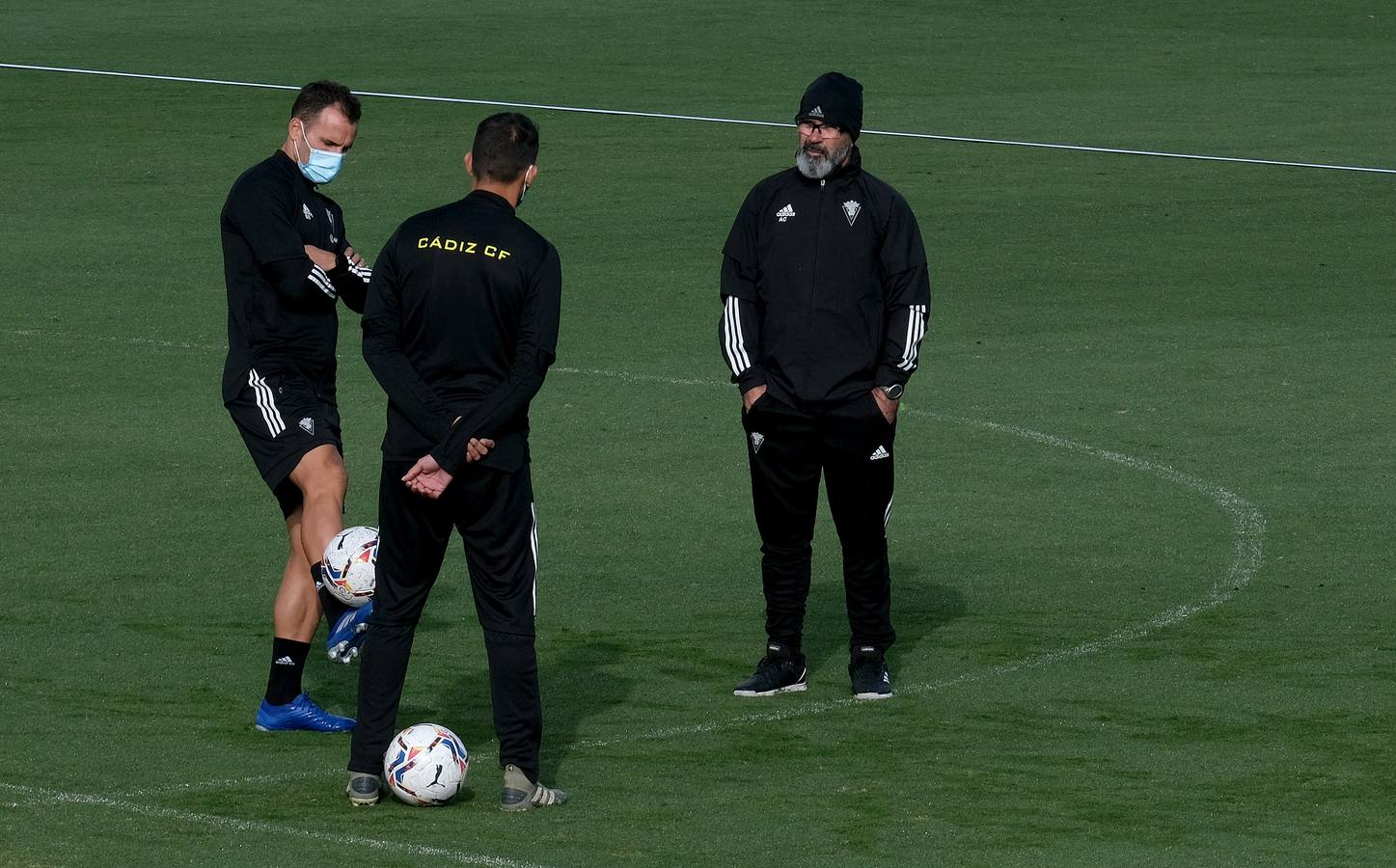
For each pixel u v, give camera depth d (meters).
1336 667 27.94
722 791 22.89
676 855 20.62
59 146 79.19
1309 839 21.28
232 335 26.11
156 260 59.84
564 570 32.91
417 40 112.19
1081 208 69.31
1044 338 51.16
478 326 22.03
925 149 80.12
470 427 21.55
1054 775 23.47
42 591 31.16
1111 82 99.06
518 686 22.08
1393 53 109.38
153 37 111.94
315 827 21.42
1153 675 27.69
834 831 21.44
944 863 20.50
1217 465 39.50
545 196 70.56
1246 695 26.73
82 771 23.31
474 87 95.44
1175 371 47.53
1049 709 26.25
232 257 25.95
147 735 24.81
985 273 59.31
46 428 41.66
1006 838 21.27
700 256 61.25
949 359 48.84
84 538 34.06
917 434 42.00
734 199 70.31
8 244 61.91
